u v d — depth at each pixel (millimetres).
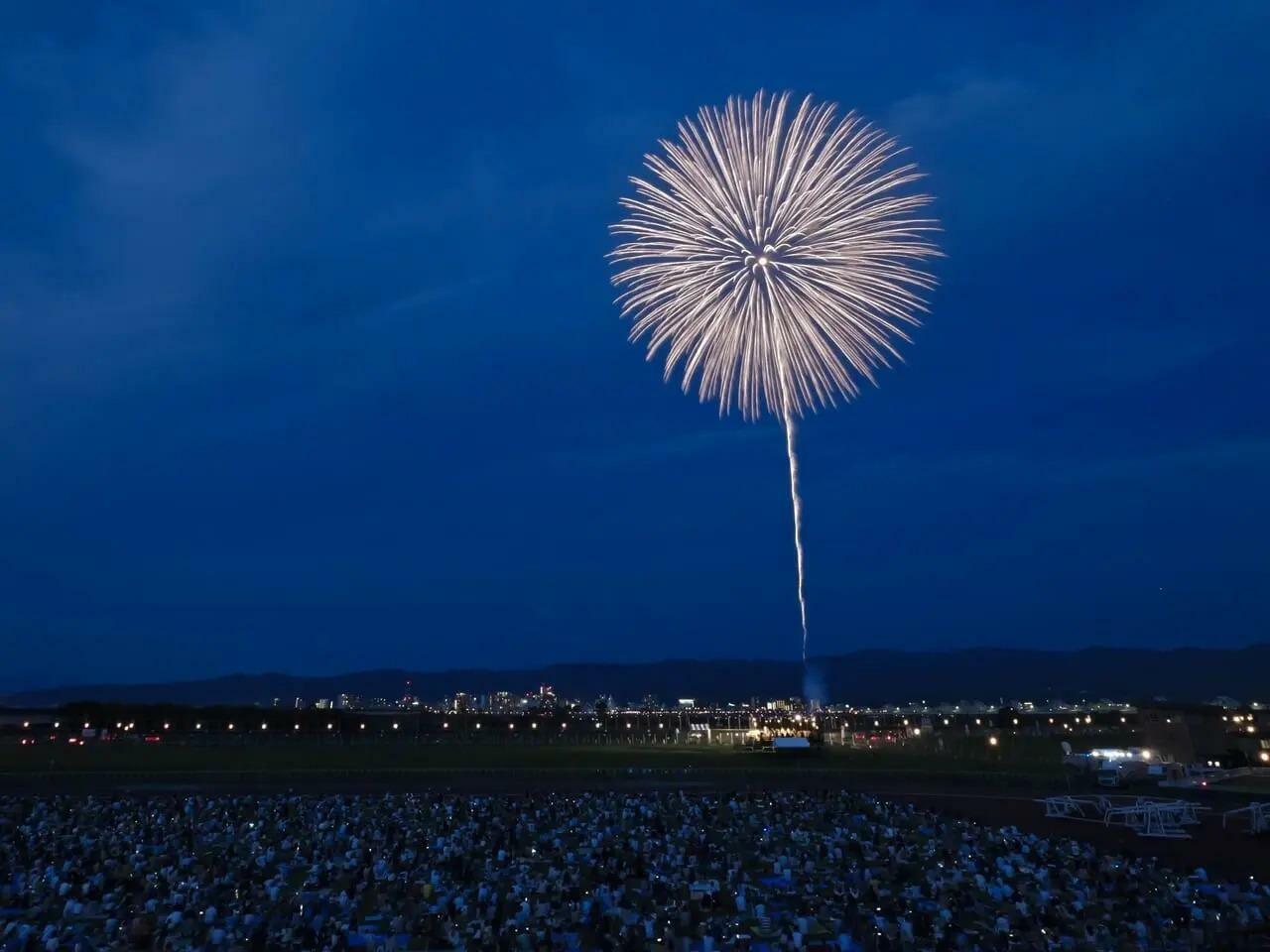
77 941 34188
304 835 56250
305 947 33719
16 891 41812
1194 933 33656
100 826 59688
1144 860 48000
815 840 52906
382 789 81750
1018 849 49750
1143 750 101312
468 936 34781
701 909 38344
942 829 56719
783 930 34688
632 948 33031
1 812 64312
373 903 41312
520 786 83250
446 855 48750
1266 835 55656
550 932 34656
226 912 38344
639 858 48000
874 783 82562
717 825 58781
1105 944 33125
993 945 32875
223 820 60656
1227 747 100375
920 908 37750
